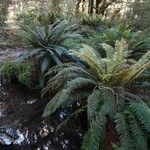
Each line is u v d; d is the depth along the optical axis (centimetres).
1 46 638
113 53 367
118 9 1120
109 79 347
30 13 908
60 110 405
